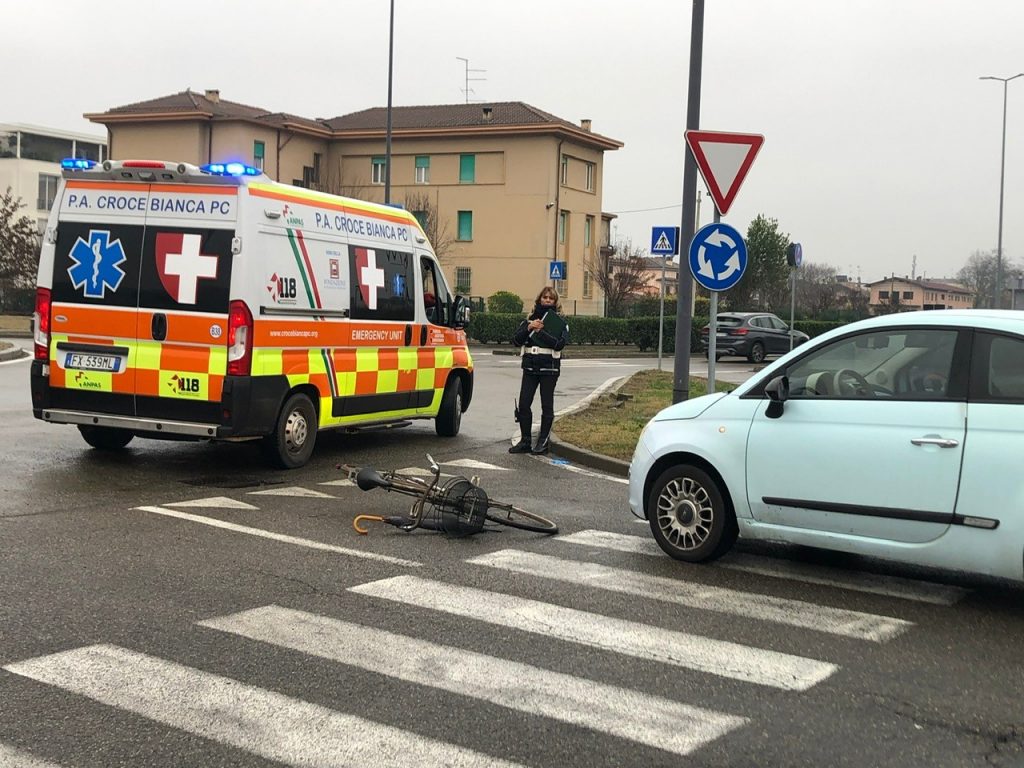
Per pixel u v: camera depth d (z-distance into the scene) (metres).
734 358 35.62
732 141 9.46
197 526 7.08
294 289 9.30
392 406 11.06
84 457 9.71
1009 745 3.81
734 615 5.42
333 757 3.57
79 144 78.12
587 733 3.83
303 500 8.13
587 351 35.38
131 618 5.03
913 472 5.65
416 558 6.44
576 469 10.32
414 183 52.41
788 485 6.12
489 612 5.34
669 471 6.63
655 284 76.62
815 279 82.50
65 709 3.92
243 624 4.99
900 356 5.88
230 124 50.53
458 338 12.41
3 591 5.41
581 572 6.24
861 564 6.62
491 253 51.09
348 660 4.55
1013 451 5.36
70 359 9.20
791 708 4.13
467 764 3.55
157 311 8.91
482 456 10.93
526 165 50.12
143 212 8.98
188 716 3.89
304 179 53.44
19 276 45.03
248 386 8.78
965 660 4.77
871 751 3.73
